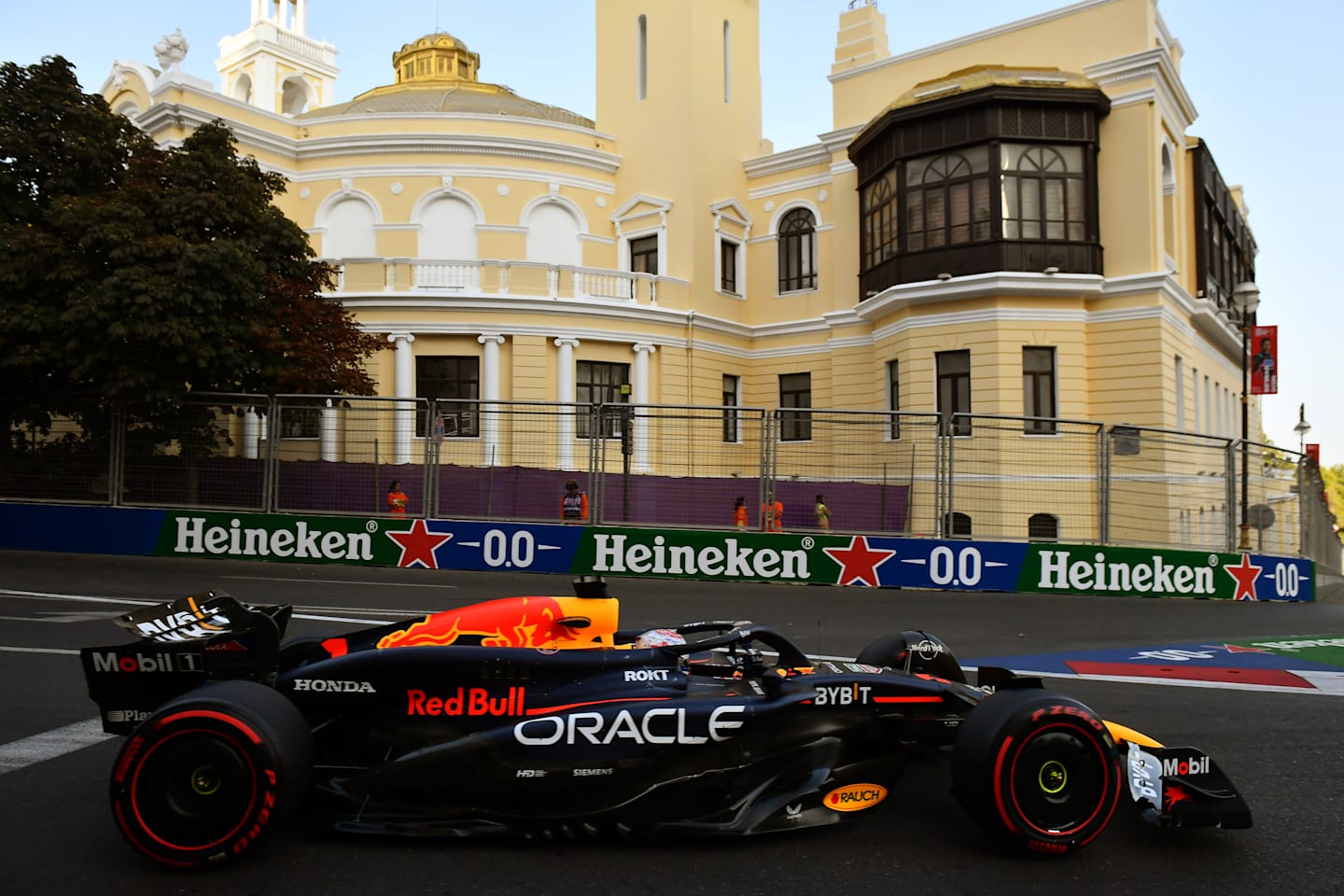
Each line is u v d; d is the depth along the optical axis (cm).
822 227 3028
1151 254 2348
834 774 470
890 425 1553
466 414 1628
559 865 430
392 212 2828
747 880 416
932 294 2398
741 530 1558
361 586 1397
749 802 457
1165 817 442
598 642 529
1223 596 1591
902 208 2489
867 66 2898
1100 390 2383
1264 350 2278
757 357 3145
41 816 489
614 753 452
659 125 3064
